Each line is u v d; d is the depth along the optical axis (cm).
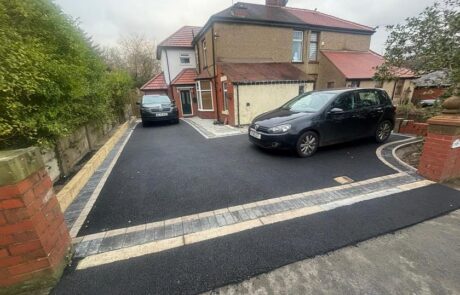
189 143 724
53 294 181
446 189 343
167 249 229
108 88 829
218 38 1120
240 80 973
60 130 356
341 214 283
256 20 1145
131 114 1530
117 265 209
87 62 540
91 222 280
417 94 1038
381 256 214
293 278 192
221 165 486
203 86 1377
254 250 225
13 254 173
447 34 441
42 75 303
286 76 1089
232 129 952
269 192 351
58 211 209
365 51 1513
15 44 267
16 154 166
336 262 208
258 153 569
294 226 261
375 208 295
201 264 208
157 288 185
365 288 180
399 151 556
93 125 635
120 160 551
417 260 208
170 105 1214
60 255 202
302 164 474
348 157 511
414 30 491
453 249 221
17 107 274
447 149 348
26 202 167
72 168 450
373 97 596
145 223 277
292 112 557
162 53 1773
